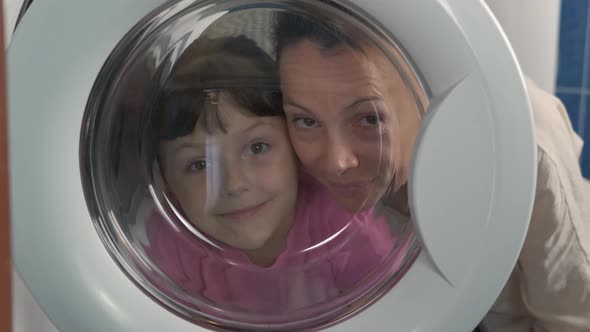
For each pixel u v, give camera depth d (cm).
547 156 86
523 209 62
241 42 59
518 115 60
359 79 61
